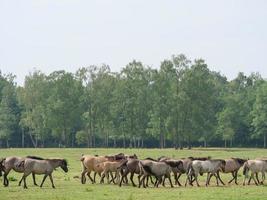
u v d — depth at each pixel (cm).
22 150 11388
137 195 3531
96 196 3456
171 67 14125
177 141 13925
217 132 15225
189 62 14138
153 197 3406
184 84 13900
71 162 7431
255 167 4566
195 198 3344
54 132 15125
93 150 11362
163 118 14012
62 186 4231
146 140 17000
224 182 4778
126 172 4394
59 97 15188
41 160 4203
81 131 15162
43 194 3588
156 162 4316
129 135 14925
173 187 4253
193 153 10019
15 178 4912
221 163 4538
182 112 13850
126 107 14612
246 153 10125
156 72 14312
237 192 3738
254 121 14825
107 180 4566
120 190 3894
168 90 14075
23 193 3656
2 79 19462
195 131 13912
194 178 4922
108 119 15062
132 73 14750
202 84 13925
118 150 11362
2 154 9631
